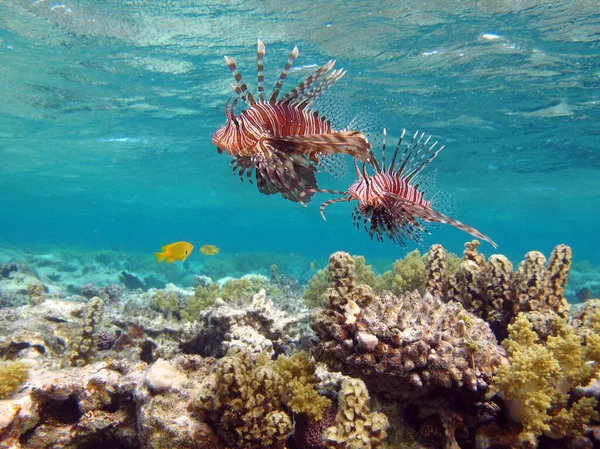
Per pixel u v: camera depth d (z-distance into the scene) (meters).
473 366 2.99
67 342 6.16
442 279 5.22
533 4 9.14
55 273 19.44
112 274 21.16
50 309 6.67
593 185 28.50
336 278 3.45
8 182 40.16
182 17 10.30
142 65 12.93
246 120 2.64
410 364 2.95
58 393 3.89
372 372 3.10
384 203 3.07
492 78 12.77
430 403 3.24
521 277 4.34
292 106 2.87
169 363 3.68
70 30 10.88
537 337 3.46
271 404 3.18
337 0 9.43
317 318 3.30
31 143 22.92
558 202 38.25
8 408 3.56
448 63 11.98
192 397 3.37
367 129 3.14
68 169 31.02
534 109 15.04
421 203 3.44
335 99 3.18
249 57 12.20
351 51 11.58
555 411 3.07
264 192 2.98
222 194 42.09
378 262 31.73
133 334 6.08
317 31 10.71
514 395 2.94
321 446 3.17
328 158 3.14
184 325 6.25
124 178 34.44
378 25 10.34
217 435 3.17
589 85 12.73
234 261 29.70
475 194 34.88
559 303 4.39
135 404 3.83
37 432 3.83
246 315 5.26
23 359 5.27
